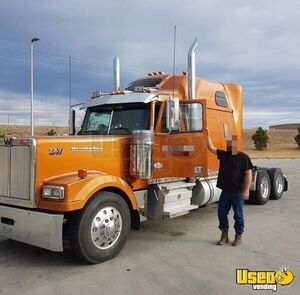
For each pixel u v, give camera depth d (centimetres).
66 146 628
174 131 759
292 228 824
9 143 620
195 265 590
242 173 697
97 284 521
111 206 620
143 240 735
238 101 1059
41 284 525
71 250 611
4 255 652
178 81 853
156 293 489
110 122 794
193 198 866
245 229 816
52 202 573
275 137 7731
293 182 1738
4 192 631
